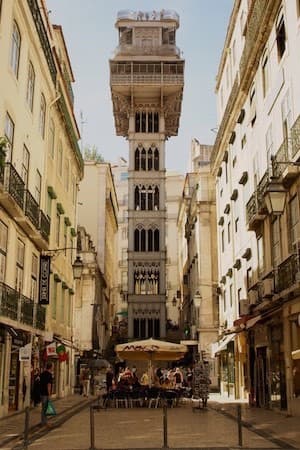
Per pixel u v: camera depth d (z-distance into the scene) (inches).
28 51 844.6
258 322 852.0
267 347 832.9
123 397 884.0
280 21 784.9
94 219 2004.2
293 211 703.1
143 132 2114.9
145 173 2070.6
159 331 1908.2
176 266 3112.7
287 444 425.4
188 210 2015.3
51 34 1067.9
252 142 983.0
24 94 822.5
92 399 1096.8
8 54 723.4
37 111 920.9
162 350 916.6
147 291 1957.4
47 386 573.0
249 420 636.1
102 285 1903.3
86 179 2042.3
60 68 1106.1
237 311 1124.5
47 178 1013.8
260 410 802.8
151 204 2044.8
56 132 1114.7
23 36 810.2
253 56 920.9
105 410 821.2
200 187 1638.8
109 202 2134.6
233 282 1168.2
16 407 776.3
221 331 1310.3
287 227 722.2
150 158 2092.8
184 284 2257.6
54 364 1095.6
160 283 1955.0
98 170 2052.2
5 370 708.7
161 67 2081.7
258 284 872.3
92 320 1558.8
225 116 1209.4
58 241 1140.5
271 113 834.8
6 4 712.4
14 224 762.2
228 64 1279.5
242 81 1004.6
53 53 1023.0
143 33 2117.4
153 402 882.8
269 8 807.1
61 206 1141.7
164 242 1999.3
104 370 1515.7
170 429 538.6
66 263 1237.7
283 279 700.0
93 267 1595.7
